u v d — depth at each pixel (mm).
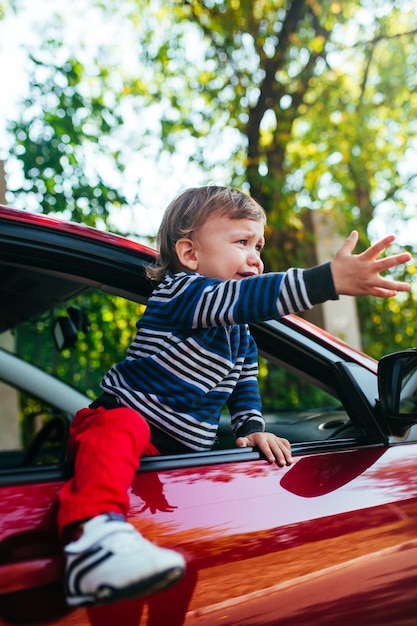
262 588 1291
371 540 1452
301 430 1947
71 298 2232
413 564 1510
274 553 1323
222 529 1298
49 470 1285
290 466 1500
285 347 1781
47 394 2783
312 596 1347
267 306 1462
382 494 1520
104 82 6836
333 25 7488
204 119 7180
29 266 1547
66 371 4836
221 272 1716
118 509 1218
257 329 1756
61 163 5762
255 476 1434
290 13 7227
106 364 5035
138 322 1648
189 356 1569
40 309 2383
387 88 8227
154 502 1288
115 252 1620
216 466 1425
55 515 1207
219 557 1267
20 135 5723
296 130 8164
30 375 2775
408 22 8055
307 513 1403
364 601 1420
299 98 7551
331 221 7324
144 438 1361
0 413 4555
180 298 1588
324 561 1376
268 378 6613
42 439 2564
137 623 1173
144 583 1087
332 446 1606
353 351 1835
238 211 1743
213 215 1737
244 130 7336
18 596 1113
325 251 7270
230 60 7371
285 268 7117
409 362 1647
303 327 1811
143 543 1147
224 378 1649
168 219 1804
